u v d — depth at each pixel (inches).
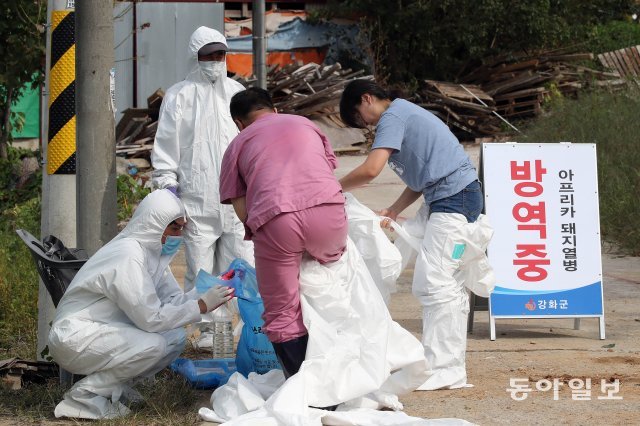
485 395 239.5
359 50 1071.0
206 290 236.8
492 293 309.4
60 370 245.4
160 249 232.1
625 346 297.0
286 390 203.3
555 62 1026.7
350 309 214.2
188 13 970.1
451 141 251.0
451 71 1108.5
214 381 245.3
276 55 1053.2
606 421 215.6
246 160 212.5
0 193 652.1
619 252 485.4
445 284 247.8
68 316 224.1
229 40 1036.5
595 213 315.3
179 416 220.8
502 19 1059.9
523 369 266.4
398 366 220.2
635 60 1047.0
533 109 967.6
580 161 316.8
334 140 868.0
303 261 213.6
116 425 214.4
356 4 1059.9
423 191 252.8
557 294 311.0
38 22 619.2
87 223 253.0
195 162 284.8
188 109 286.7
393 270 241.4
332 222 207.9
